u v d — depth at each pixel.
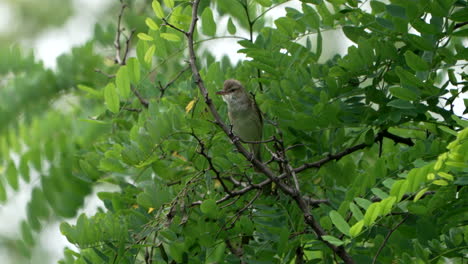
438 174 7.04
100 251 8.50
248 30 11.67
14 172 10.34
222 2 11.41
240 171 10.58
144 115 11.05
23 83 11.62
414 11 8.73
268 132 11.58
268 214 9.77
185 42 10.66
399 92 9.02
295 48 11.12
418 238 8.38
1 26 18.12
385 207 6.98
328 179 11.31
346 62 9.90
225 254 9.41
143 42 10.35
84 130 11.29
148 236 8.80
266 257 9.24
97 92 11.48
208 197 9.31
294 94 10.47
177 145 10.20
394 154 9.39
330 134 10.91
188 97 11.09
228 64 12.75
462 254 8.41
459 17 8.64
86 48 12.27
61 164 10.70
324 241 8.28
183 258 8.72
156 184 9.83
